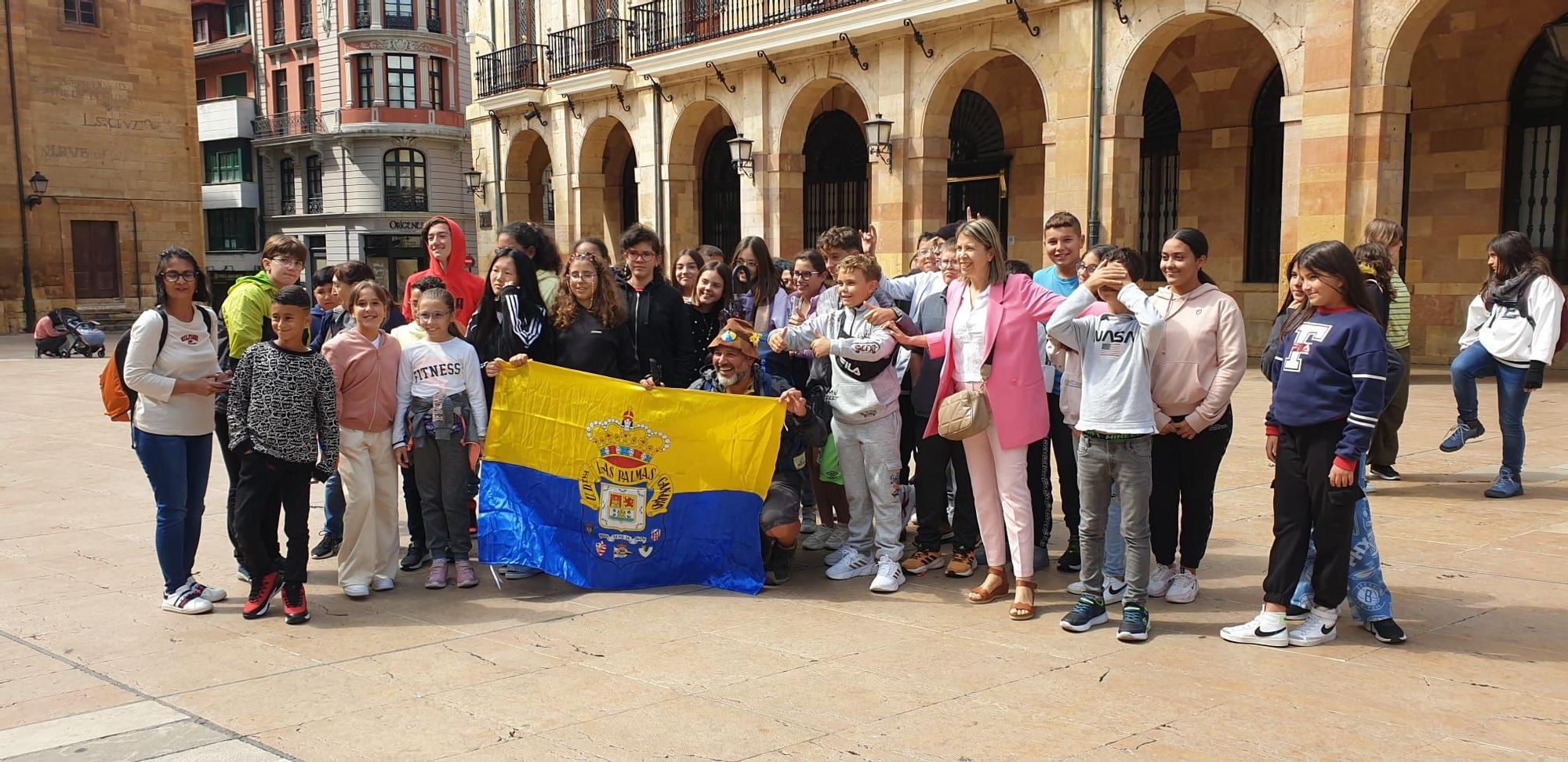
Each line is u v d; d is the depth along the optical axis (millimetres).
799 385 6918
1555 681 4473
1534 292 7535
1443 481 8320
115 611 5773
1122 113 15969
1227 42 17891
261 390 5488
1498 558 6250
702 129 26781
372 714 4316
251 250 49469
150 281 35344
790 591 6133
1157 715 4203
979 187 21719
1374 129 13406
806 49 20516
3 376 19516
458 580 6266
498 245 7102
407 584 6375
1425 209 16266
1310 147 13945
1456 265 15992
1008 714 4234
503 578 6473
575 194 27219
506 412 6332
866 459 6180
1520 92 15273
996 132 21250
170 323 5664
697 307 7270
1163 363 5465
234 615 5715
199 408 5773
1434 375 14727
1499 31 15227
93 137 33812
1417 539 6684
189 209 36188
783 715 4258
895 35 18953
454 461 6188
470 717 4270
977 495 5848
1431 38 15906
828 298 6715
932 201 19078
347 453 5984
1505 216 15586
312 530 7836
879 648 5070
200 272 5820
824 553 7074
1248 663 4785
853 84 20031
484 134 29938
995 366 5551
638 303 6859
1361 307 4887
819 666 4820
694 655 5008
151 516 8188
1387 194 13539
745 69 22078
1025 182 20734
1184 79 18594
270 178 49375
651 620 5574
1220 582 6070
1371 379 4703
